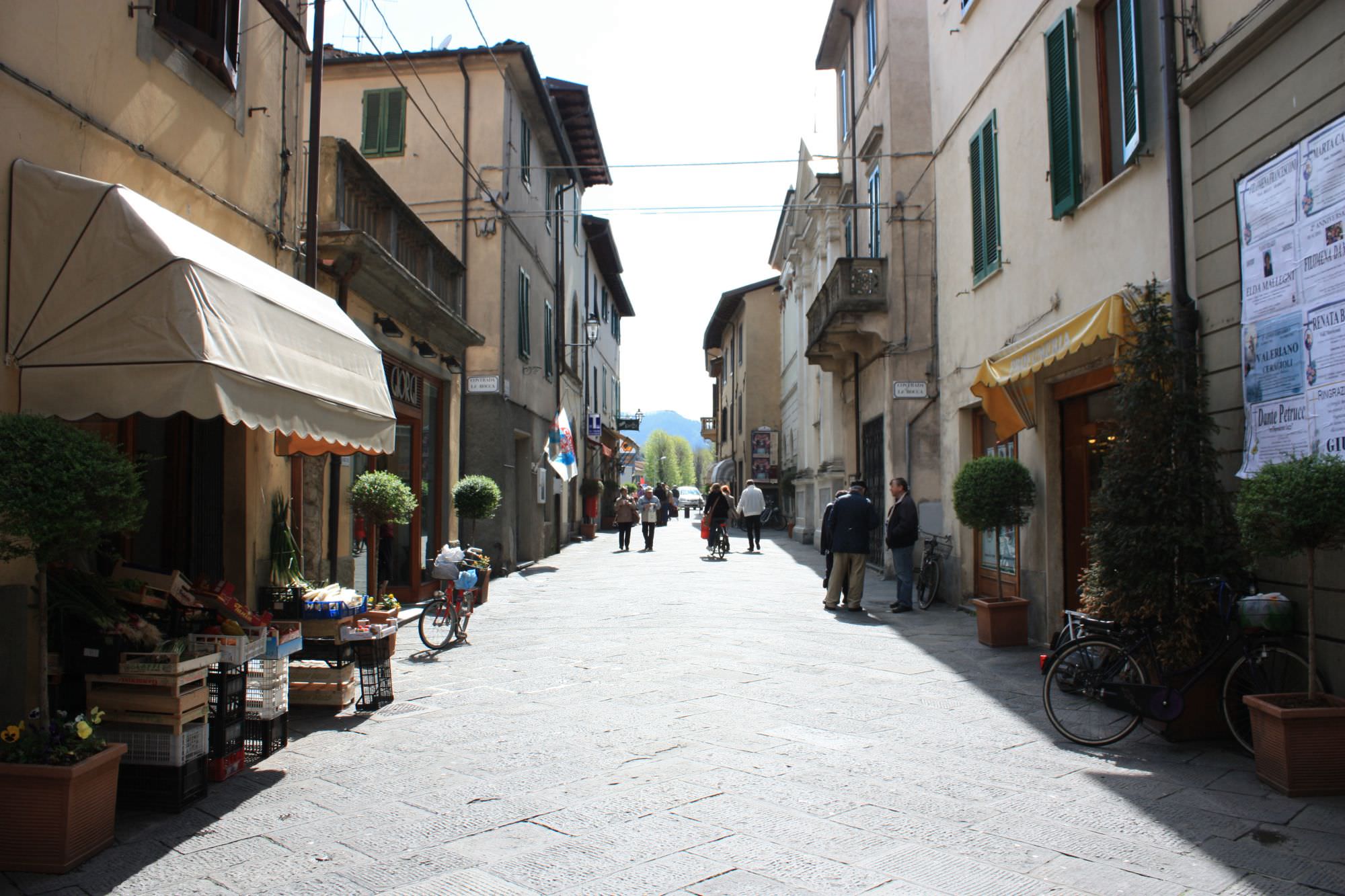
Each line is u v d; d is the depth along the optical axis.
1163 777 5.27
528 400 20.66
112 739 4.80
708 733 6.21
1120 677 6.01
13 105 5.06
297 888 3.81
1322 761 4.92
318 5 8.97
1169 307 6.88
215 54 6.92
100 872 4.00
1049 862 4.02
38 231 4.94
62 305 4.85
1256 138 6.11
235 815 4.75
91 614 4.91
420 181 17.78
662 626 11.10
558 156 23.62
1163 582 6.03
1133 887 3.76
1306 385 5.58
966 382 12.69
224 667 5.32
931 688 7.62
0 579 4.77
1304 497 4.85
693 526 44.66
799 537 28.83
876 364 17.12
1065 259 9.16
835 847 4.18
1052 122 9.23
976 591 12.75
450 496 15.24
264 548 7.86
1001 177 11.04
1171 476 6.21
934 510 14.03
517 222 19.14
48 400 4.79
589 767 5.46
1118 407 6.59
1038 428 10.10
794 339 30.03
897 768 5.44
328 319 6.48
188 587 5.64
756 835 4.33
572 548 27.08
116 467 4.28
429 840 4.33
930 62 14.62
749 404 40.03
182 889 3.81
